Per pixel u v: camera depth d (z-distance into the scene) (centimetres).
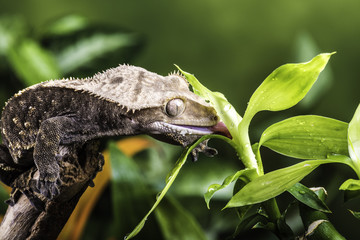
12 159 45
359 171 41
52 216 44
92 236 70
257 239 69
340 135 42
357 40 110
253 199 40
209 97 42
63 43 81
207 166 70
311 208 41
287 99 41
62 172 43
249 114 41
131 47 81
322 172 77
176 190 67
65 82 44
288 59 112
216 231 67
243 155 42
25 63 72
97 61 80
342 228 95
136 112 43
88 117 44
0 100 82
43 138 43
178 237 48
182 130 43
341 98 109
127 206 49
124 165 49
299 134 42
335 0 111
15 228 44
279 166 77
